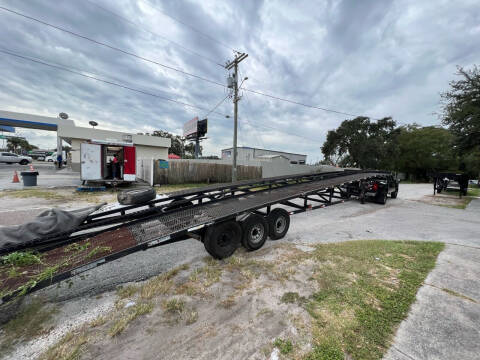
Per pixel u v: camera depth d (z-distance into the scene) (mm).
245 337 1906
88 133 21500
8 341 1876
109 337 1920
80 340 1870
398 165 33625
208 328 2021
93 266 2281
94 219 3566
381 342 1843
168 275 3000
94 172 10648
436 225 6012
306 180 6598
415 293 2564
